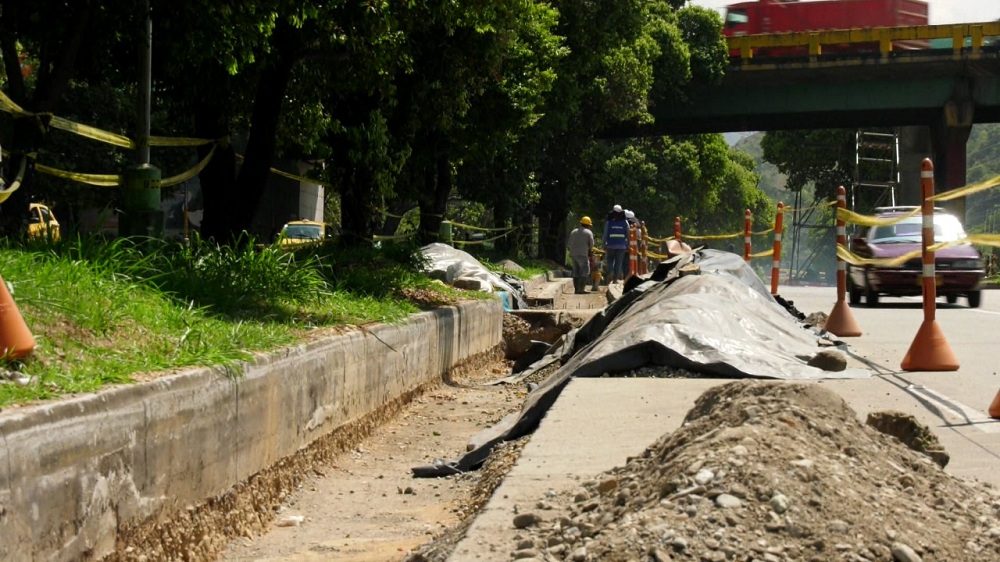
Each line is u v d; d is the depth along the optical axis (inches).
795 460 172.9
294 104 705.0
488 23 636.7
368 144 716.7
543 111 1419.8
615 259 1221.1
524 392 545.6
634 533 157.9
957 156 2097.7
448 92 764.6
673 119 2217.0
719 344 389.4
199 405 264.1
